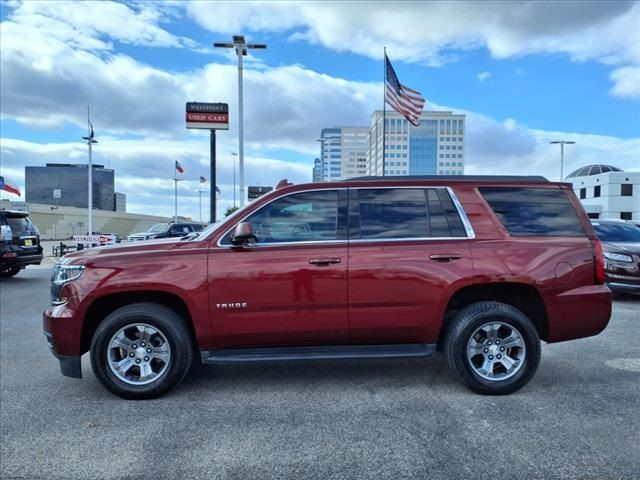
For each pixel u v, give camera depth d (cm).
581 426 370
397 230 441
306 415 394
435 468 311
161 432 366
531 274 430
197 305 420
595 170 6725
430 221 444
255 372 505
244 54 2478
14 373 514
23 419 392
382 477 302
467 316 432
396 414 395
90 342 448
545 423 375
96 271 423
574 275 437
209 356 430
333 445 343
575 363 531
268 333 427
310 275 423
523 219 450
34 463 322
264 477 303
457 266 430
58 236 5834
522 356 432
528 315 465
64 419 391
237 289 421
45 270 1733
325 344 438
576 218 455
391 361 542
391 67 2380
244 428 371
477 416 389
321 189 450
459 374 432
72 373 427
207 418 390
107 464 320
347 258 427
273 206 445
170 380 428
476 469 310
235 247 429
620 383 466
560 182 464
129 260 425
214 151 3150
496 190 457
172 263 424
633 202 6041
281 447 341
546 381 472
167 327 425
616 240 1005
